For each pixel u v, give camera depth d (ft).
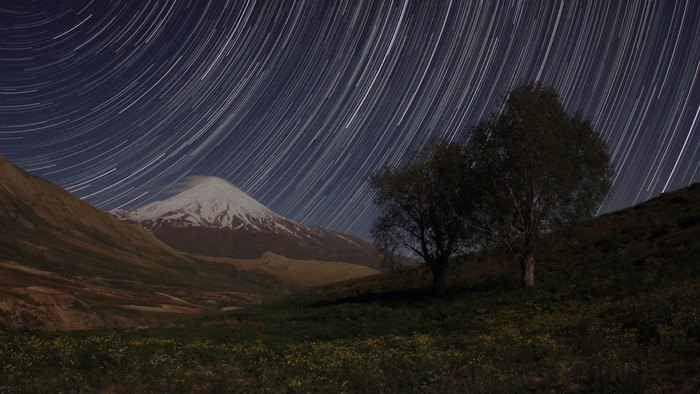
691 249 72.79
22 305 138.62
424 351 44.70
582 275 83.30
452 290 106.11
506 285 96.78
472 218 102.47
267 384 33.76
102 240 455.63
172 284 387.75
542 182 91.35
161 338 65.36
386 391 33.09
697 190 114.11
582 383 30.66
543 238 88.99
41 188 463.42
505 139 96.32
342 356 43.86
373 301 109.91
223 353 49.78
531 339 47.83
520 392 30.48
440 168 107.86
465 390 31.71
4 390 27.07
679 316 40.16
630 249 88.84
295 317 98.17
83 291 220.43
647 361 32.17
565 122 96.43
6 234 326.65
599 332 44.21
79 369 35.53
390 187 109.40
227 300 371.56
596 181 93.81
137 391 31.01
